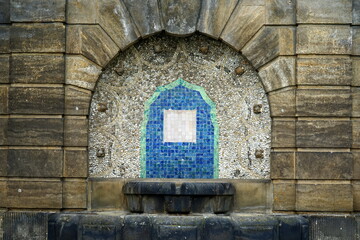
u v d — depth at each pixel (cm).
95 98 603
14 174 580
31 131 581
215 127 604
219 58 605
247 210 590
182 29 586
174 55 606
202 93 605
